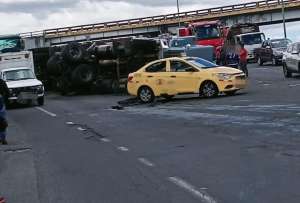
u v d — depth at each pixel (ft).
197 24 175.94
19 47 132.77
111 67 111.34
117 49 107.34
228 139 42.50
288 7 296.10
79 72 112.78
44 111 84.89
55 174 35.19
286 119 49.24
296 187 26.63
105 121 63.87
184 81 81.41
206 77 79.51
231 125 49.60
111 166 36.35
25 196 29.55
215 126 50.19
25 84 95.55
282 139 39.93
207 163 34.42
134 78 85.76
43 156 42.91
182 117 60.08
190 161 35.58
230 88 78.79
